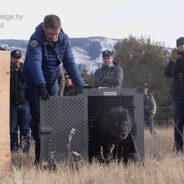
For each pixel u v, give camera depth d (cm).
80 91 945
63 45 1039
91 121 1003
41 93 923
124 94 976
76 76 1075
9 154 949
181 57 1374
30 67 984
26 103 1581
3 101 946
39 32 1003
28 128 1598
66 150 934
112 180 823
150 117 2350
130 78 5416
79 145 944
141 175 848
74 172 896
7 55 949
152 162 1000
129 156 1007
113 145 954
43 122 921
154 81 5203
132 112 998
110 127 961
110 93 967
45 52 1012
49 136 925
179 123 1370
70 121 937
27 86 1047
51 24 965
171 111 4003
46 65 1029
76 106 941
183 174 855
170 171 872
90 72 5372
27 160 1127
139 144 991
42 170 913
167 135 1881
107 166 951
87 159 949
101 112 1003
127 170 897
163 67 5256
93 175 857
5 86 948
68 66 1076
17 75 1564
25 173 866
